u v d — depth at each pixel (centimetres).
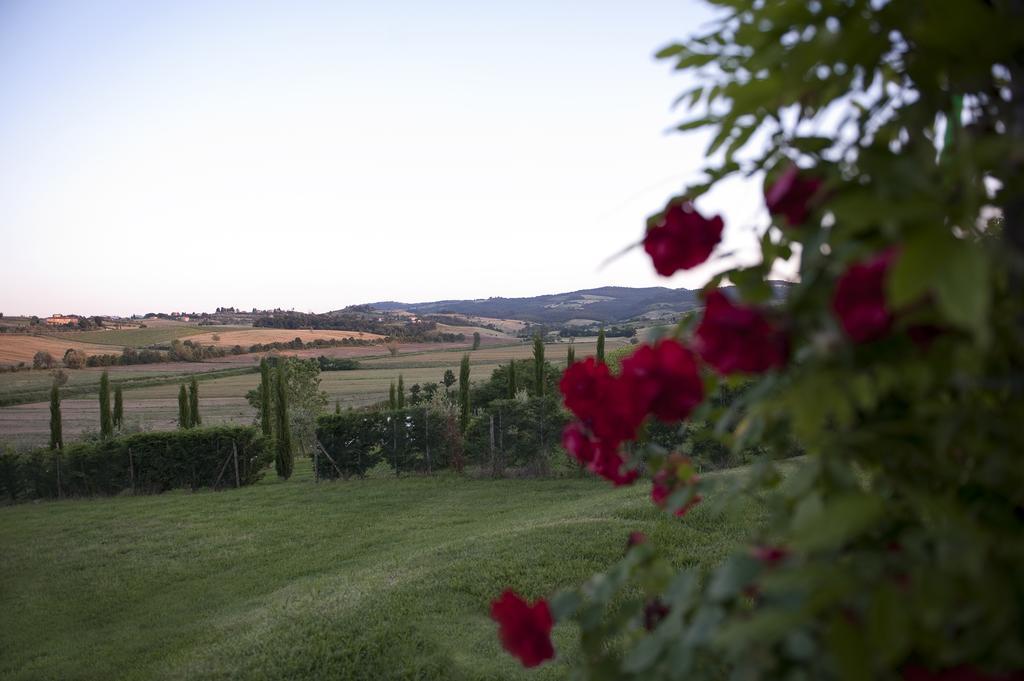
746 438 118
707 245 105
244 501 1741
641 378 109
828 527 73
